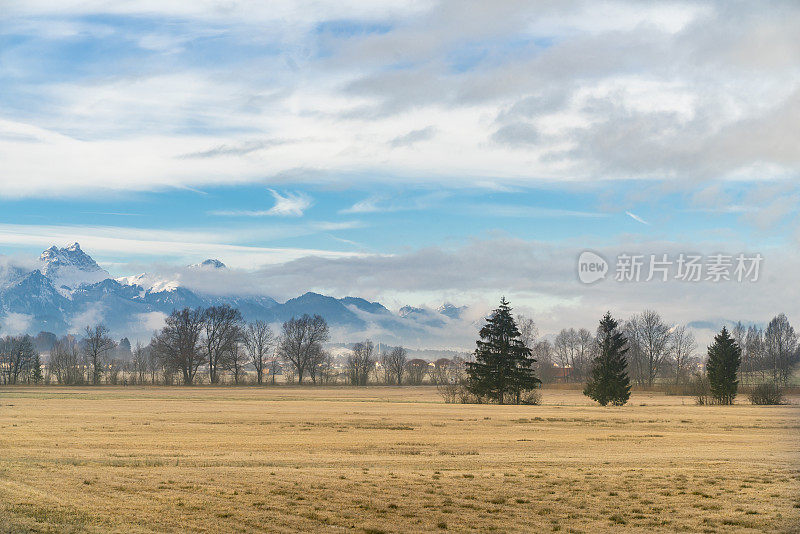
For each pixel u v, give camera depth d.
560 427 56.94
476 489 28.17
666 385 138.38
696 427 57.16
